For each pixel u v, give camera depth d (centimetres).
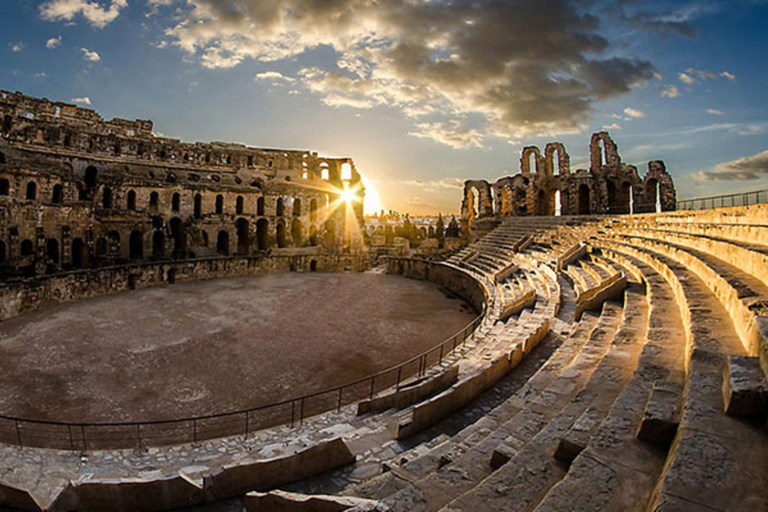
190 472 1105
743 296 981
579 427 750
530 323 2075
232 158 6244
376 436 1216
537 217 5072
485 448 856
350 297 3784
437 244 6412
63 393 1730
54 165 4684
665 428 641
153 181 5019
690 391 692
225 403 1686
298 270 5362
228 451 1223
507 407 1120
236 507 962
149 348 2275
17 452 1197
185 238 5075
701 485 479
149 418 1560
